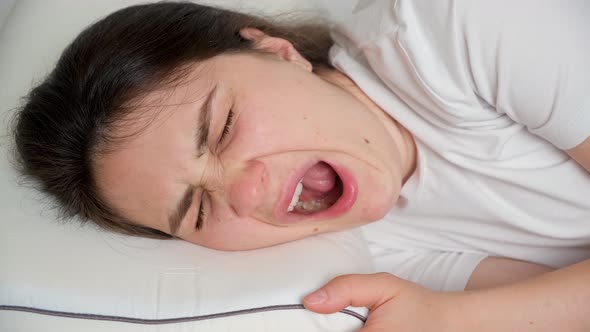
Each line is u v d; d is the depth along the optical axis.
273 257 0.77
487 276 0.93
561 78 0.73
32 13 1.02
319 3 1.02
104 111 0.76
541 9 0.72
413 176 0.90
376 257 1.01
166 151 0.74
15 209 0.82
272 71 0.80
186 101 0.75
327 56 0.96
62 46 0.97
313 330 0.69
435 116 0.84
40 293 0.73
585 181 0.84
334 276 0.73
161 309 0.70
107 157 0.76
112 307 0.71
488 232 0.92
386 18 0.80
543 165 0.84
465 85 0.79
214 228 0.78
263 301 0.69
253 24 0.95
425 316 0.72
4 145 0.88
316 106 0.79
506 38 0.73
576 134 0.75
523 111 0.77
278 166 0.75
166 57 0.78
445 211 0.92
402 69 0.82
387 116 0.88
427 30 0.78
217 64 0.79
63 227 0.80
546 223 0.87
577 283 0.75
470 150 0.84
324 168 0.84
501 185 0.86
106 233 0.81
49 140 0.81
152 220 0.80
